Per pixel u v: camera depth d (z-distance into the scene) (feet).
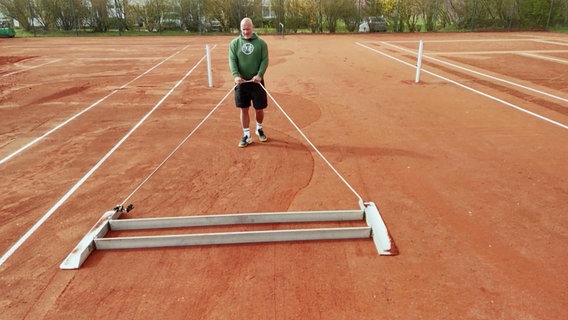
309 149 20.85
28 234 13.32
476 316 9.56
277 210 14.67
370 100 31.19
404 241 12.65
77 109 29.37
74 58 58.54
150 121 26.14
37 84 38.99
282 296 10.30
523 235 12.90
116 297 10.36
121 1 106.73
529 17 103.81
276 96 33.01
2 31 95.86
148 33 106.22
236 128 24.56
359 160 19.26
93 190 16.47
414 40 82.28
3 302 10.21
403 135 22.84
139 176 17.79
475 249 12.19
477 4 105.19
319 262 11.68
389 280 10.85
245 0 107.24
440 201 15.16
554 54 57.88
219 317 9.63
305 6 106.01
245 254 12.10
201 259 11.89
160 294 10.45
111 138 22.89
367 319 9.50
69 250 12.43
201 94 33.96
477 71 43.98
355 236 12.86
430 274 11.08
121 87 37.19
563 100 30.63
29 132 24.13
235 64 19.77
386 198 15.44
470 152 20.13
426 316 9.58
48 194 16.15
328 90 35.06
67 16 105.60
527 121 25.30
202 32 108.27
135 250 12.36
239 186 16.69
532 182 16.71
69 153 20.63
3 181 17.38
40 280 11.05
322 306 9.94
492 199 15.29
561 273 11.06
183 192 16.20
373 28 107.76
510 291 10.39
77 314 9.78
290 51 64.13
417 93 33.42
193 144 21.79
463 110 27.99
